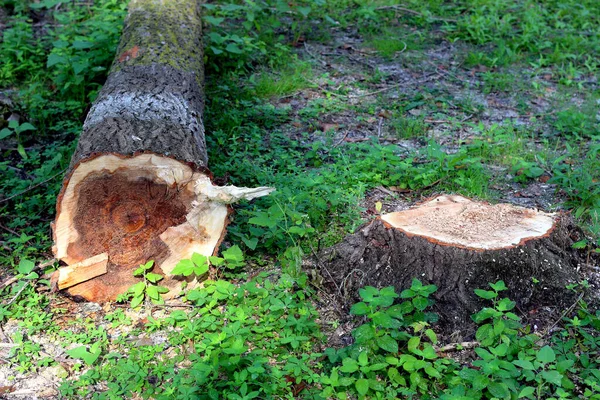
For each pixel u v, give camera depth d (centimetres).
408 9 851
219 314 374
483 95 677
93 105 461
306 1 814
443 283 371
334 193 488
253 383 331
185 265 390
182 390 322
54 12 774
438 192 506
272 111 616
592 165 536
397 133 596
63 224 383
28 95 625
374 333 343
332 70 715
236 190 386
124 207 386
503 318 363
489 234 382
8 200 491
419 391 335
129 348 363
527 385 335
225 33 729
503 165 552
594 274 409
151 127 414
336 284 398
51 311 389
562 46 769
